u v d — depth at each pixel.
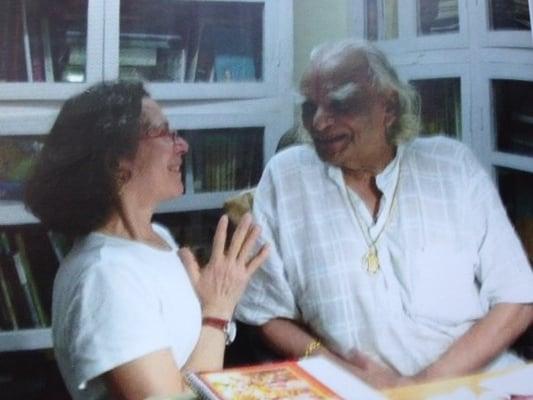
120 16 1.42
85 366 0.97
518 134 1.60
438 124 1.56
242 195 1.46
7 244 1.47
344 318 1.36
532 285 1.39
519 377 1.09
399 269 1.35
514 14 1.55
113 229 1.11
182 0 1.44
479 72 1.57
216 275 1.18
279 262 1.39
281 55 1.49
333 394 0.89
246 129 1.47
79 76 1.42
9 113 1.39
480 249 1.40
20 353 1.48
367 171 1.39
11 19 1.38
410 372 1.34
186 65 1.45
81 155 1.09
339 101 1.38
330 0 1.51
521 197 1.58
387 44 1.54
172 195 1.17
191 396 0.90
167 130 1.16
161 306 1.05
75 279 1.01
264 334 1.41
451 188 1.39
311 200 1.39
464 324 1.38
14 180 1.42
